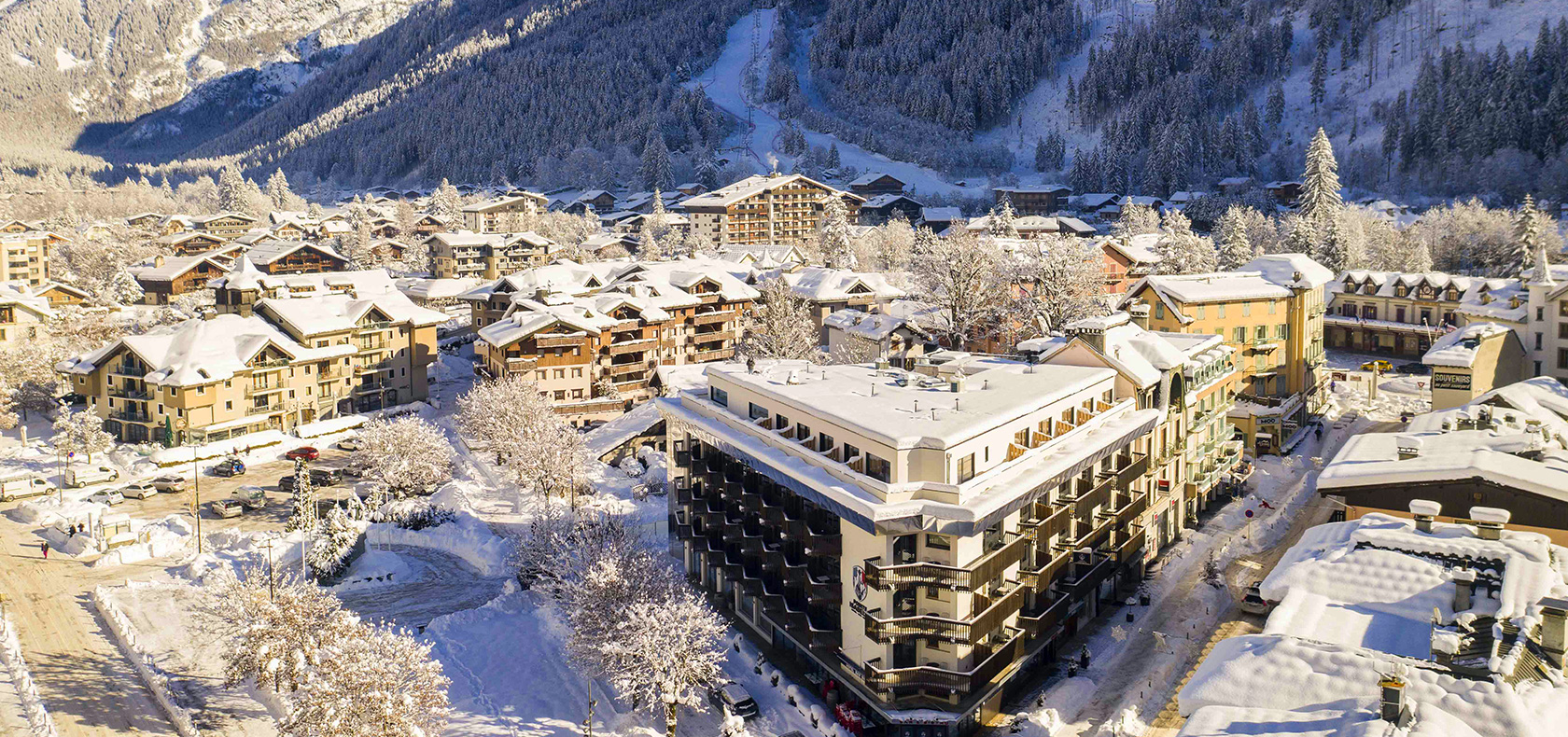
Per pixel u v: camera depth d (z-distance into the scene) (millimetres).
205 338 110125
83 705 54781
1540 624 32438
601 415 115938
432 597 70500
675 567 66562
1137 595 64125
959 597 48094
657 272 147000
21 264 199250
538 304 124750
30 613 67000
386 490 89688
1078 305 113750
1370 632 35688
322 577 72312
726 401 62719
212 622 60375
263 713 54188
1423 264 166000
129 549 77312
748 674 56438
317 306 122562
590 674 55469
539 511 75438
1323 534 45688
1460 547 40594
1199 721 29578
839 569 52000
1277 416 92062
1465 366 89562
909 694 49125
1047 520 52469
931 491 46969
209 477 98938
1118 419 61062
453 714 53969
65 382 118375
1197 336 83000
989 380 60125
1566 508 47250
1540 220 168125
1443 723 26578
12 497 91375
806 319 121625
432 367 146375
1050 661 56344
